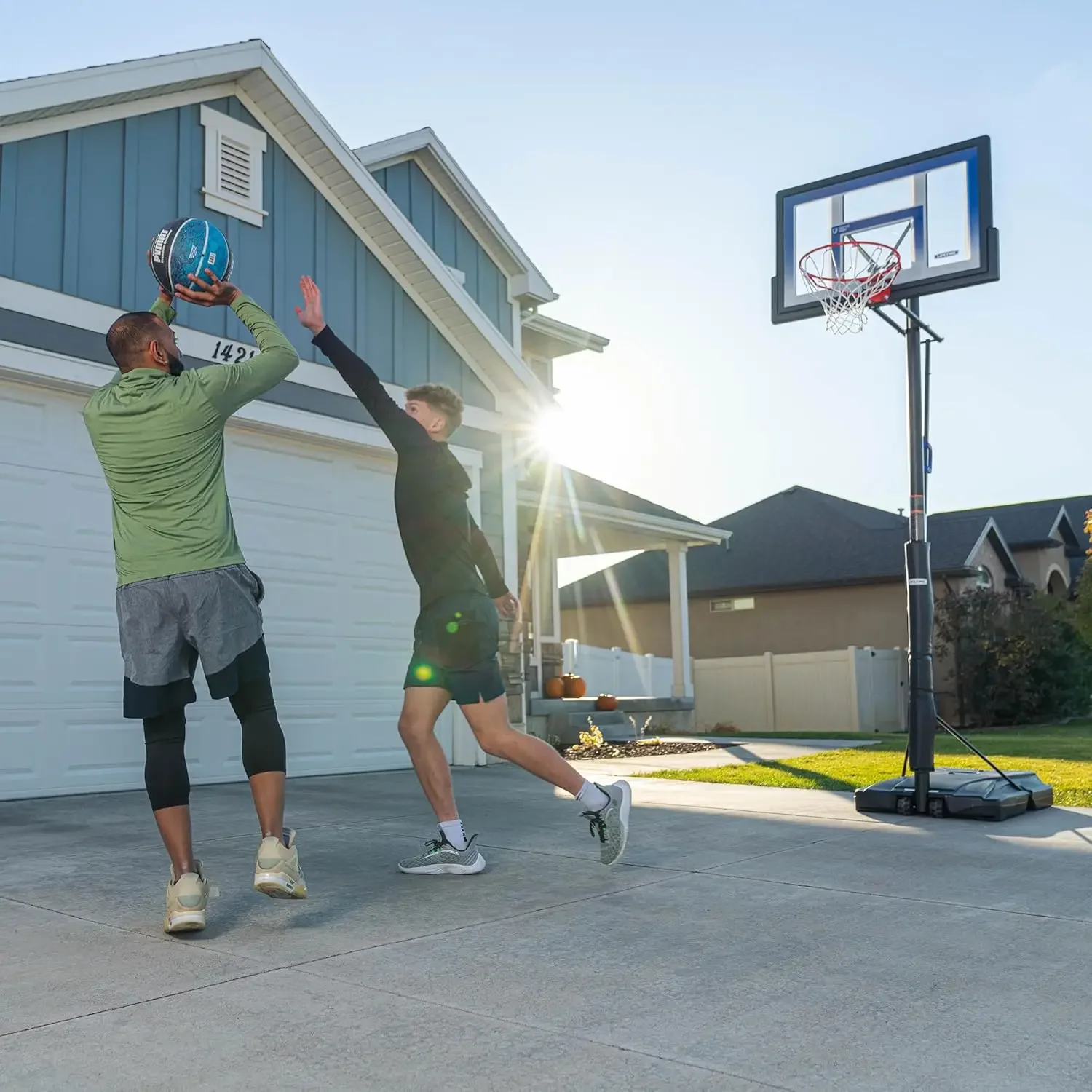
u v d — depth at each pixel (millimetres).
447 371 9859
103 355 7234
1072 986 2793
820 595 23328
